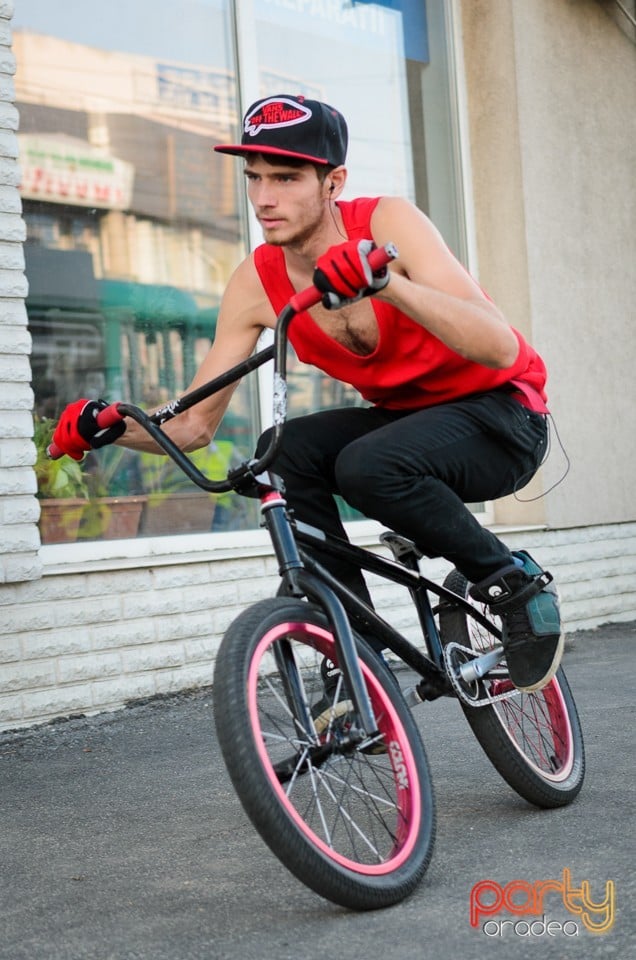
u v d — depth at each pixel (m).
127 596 4.90
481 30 6.69
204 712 4.73
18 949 2.32
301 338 2.88
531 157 6.63
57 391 5.05
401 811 2.57
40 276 5.02
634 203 7.27
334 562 2.78
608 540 7.00
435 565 6.18
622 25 7.24
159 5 5.51
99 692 4.77
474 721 3.07
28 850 3.04
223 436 5.62
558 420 6.71
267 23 5.92
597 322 6.98
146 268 5.39
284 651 2.45
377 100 6.42
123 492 5.22
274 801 2.24
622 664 5.55
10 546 4.50
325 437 2.87
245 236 5.80
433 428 2.70
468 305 2.53
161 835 3.11
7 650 4.52
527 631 2.96
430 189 6.64
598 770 3.54
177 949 2.26
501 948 2.19
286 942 2.26
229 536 5.54
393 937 2.26
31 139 5.04
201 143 5.64
